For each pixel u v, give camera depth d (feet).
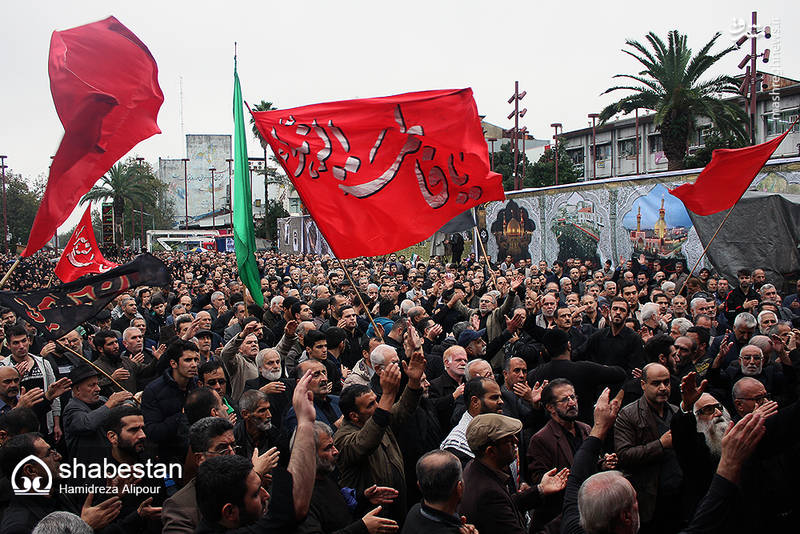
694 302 36.63
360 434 17.08
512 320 27.30
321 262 112.57
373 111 24.47
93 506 15.87
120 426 17.22
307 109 24.20
